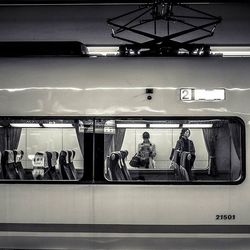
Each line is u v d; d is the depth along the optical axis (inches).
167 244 182.4
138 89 186.9
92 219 183.3
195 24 311.9
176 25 311.6
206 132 186.4
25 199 185.9
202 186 182.1
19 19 321.1
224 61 188.4
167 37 192.5
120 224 182.5
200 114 185.3
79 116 187.2
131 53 194.1
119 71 188.4
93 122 186.9
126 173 186.5
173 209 181.6
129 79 187.6
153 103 186.2
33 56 191.0
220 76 186.9
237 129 184.7
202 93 185.9
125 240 182.9
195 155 187.2
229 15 310.8
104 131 186.7
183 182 182.2
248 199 181.3
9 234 186.4
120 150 186.4
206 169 186.2
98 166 185.5
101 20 315.9
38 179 189.0
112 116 186.4
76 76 188.7
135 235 182.2
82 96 187.8
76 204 184.2
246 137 183.5
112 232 182.9
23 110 188.4
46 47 189.0
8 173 189.2
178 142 187.0
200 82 186.7
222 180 183.9
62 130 189.3
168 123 186.4
